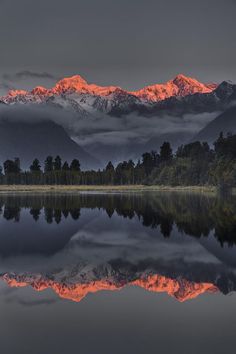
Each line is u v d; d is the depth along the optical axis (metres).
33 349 27.61
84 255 57.72
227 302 36.62
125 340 28.94
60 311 34.81
